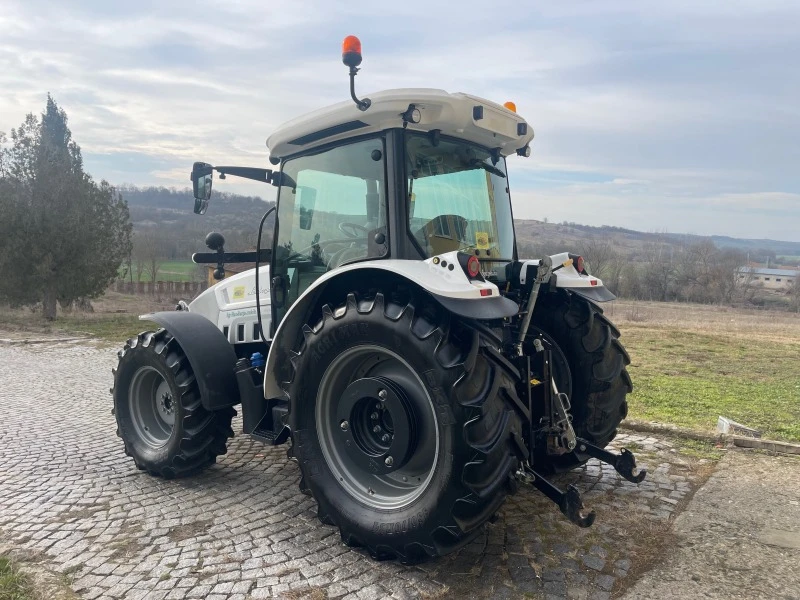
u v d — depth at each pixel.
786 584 2.57
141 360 4.11
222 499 3.63
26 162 14.50
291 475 4.06
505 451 2.56
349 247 3.31
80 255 14.77
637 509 3.35
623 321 16.50
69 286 14.82
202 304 4.77
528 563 2.76
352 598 2.50
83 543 3.03
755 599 2.46
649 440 4.62
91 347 10.67
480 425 2.48
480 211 3.51
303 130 3.31
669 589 2.54
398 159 3.00
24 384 7.42
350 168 3.28
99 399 6.56
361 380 2.88
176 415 3.86
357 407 2.96
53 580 2.66
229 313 4.46
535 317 3.69
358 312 2.79
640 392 6.58
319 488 3.03
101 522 3.29
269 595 2.53
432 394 2.55
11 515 3.40
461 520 2.52
